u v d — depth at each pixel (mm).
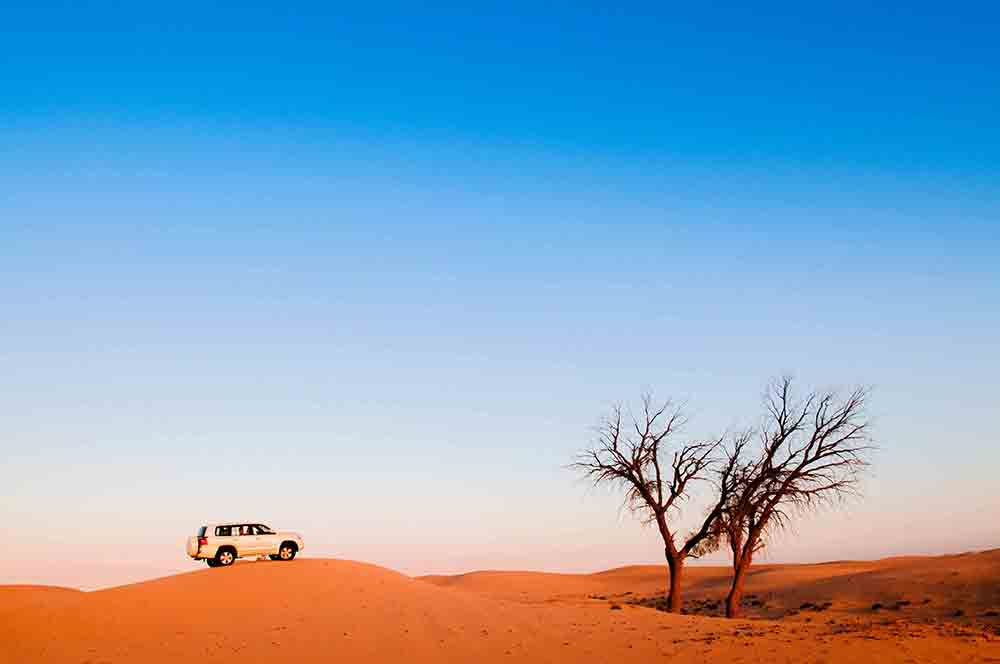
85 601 38531
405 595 42531
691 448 52062
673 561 52000
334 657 30406
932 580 57656
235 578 42750
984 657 26000
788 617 53625
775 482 49469
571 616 38719
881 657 26406
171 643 33031
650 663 28047
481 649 31188
